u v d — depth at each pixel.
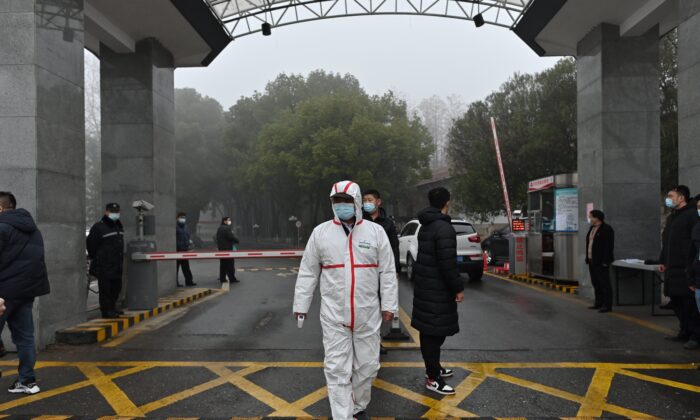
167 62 12.13
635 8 9.88
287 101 47.41
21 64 6.54
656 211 10.41
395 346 6.59
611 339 7.01
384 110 35.94
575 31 11.21
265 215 63.91
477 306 9.82
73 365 5.93
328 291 3.95
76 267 7.50
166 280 11.65
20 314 4.97
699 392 4.84
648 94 10.46
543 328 7.75
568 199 12.41
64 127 7.22
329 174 33.50
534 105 25.50
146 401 4.71
